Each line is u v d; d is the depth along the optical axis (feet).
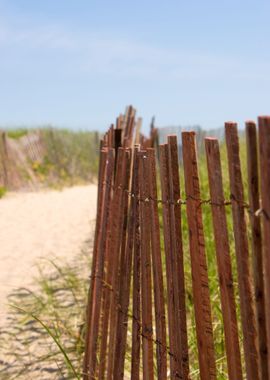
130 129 21.18
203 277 6.38
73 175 61.77
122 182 9.31
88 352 11.30
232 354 5.84
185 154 6.41
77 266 21.33
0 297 18.19
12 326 15.35
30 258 23.88
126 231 9.23
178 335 6.98
